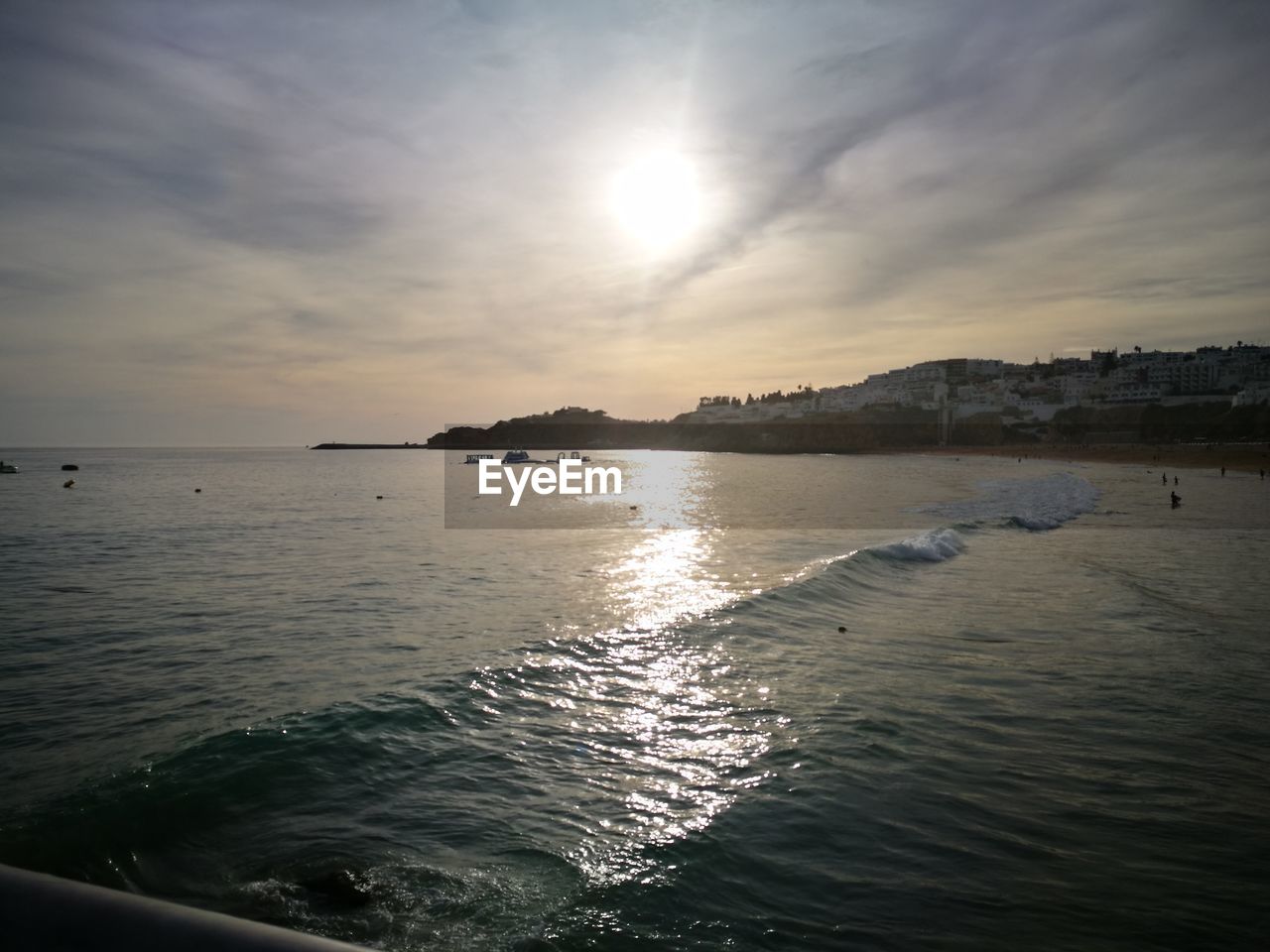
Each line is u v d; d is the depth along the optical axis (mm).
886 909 4449
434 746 6949
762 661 9977
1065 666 9805
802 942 4117
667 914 4355
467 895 4531
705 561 22062
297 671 10047
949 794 6027
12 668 10367
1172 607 14055
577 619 13375
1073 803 5883
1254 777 6398
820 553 23969
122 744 7406
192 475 92688
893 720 7715
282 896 4523
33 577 19219
